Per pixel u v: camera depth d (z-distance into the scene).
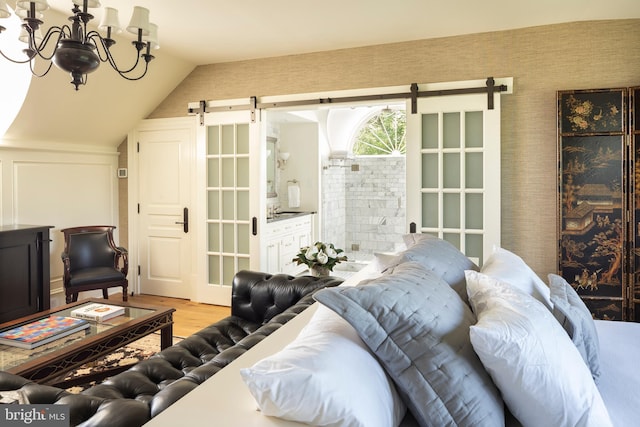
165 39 3.97
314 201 6.59
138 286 5.33
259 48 4.26
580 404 1.19
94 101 4.39
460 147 3.88
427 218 4.04
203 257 4.92
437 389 1.15
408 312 1.24
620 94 3.41
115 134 5.05
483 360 1.21
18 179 4.21
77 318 2.83
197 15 3.39
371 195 7.46
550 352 1.22
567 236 3.55
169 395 1.32
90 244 4.47
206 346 2.40
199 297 4.95
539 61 3.70
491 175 3.76
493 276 1.88
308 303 2.39
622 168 3.42
